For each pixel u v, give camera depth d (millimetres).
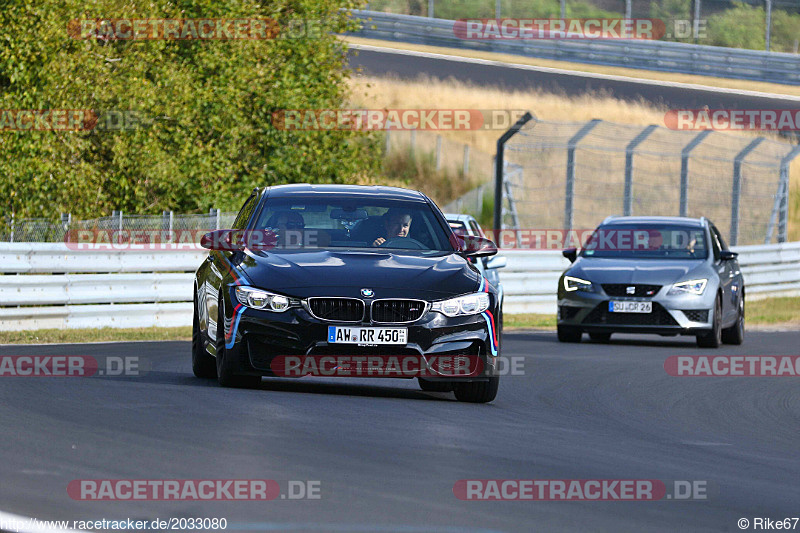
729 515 18375
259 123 87188
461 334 29812
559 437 25938
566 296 56781
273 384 33094
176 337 53781
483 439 24656
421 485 19219
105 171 81562
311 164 88188
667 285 55500
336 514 16781
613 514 17875
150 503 17031
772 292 98188
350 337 29141
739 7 176000
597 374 41844
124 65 80438
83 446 21312
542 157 132250
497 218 81125
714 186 128625
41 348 44219
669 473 21953
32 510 16297
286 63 88625
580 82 151500
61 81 73625
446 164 131875
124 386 30906
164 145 83188
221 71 84250
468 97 139500
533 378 39688
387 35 161500
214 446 21828
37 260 56094
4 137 72375
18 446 21094
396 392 33375
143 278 60594
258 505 17141
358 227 33156
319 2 90312
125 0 82000
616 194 128250
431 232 33500
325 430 24438
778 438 28562
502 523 16781
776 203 105125
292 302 29406
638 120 140375
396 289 29594
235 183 87812
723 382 41188
